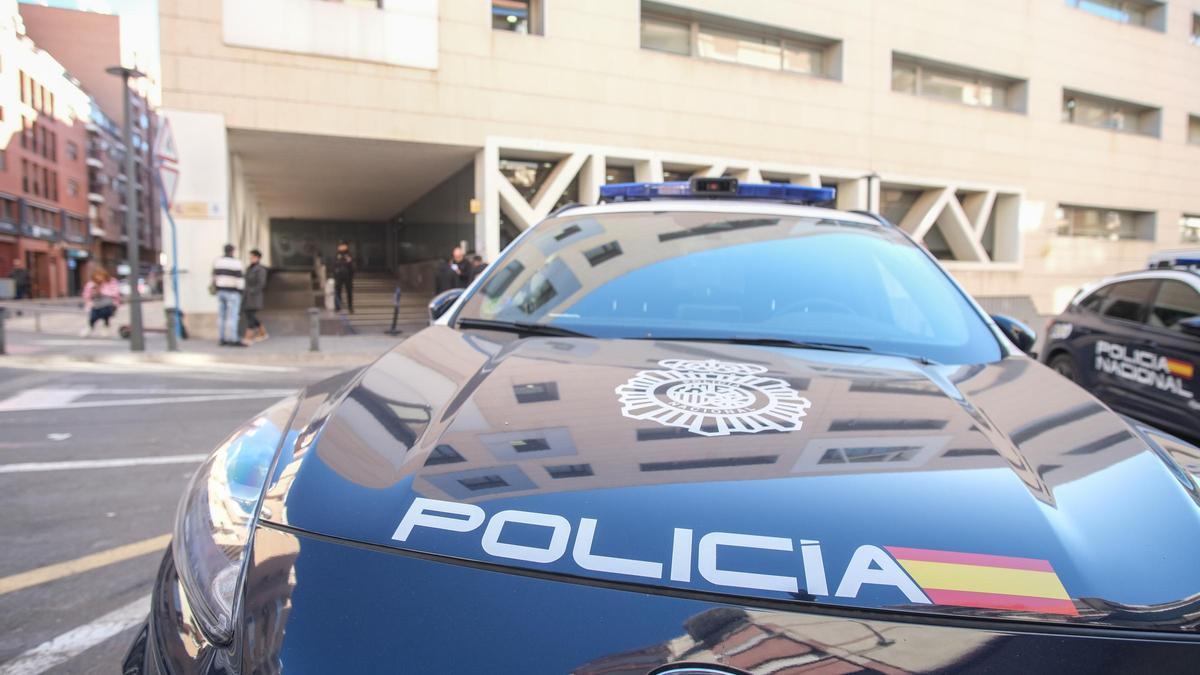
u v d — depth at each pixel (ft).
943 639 2.83
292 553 3.42
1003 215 75.31
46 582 9.76
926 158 67.21
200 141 40.63
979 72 71.82
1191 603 3.05
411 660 2.89
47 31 238.07
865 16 62.90
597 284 7.45
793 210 8.98
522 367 5.33
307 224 86.99
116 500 13.30
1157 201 85.25
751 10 57.31
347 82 43.78
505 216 51.62
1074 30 77.15
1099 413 4.91
